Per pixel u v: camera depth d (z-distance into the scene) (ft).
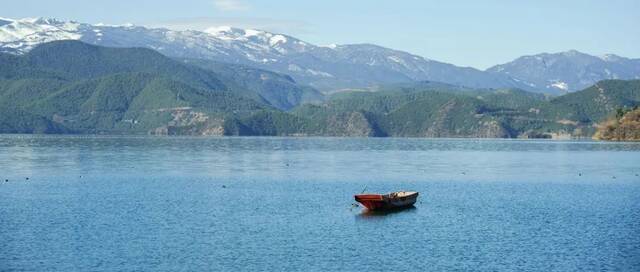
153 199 503.61
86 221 406.21
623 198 528.22
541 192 570.05
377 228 392.47
